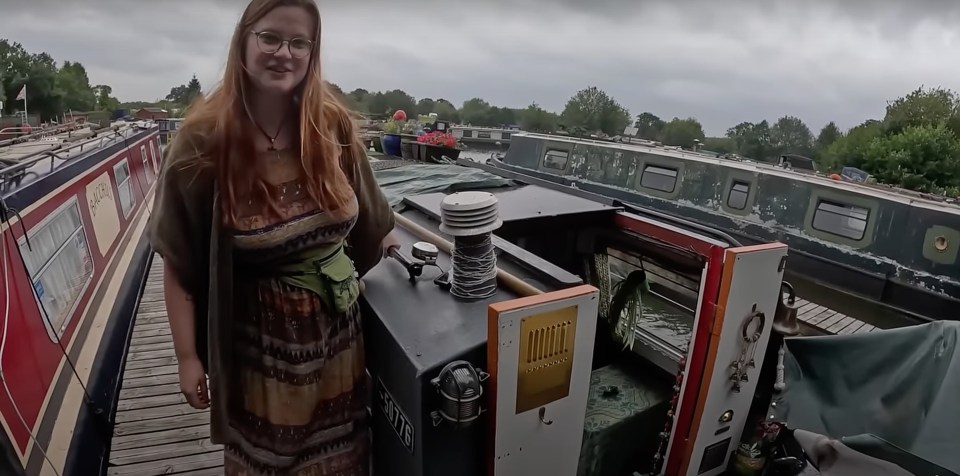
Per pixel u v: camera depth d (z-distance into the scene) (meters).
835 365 2.69
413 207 3.34
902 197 6.95
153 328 5.02
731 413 2.70
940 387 2.30
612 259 3.35
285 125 1.58
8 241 2.81
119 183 6.24
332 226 1.67
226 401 1.66
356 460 1.92
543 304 1.75
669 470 2.74
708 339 2.47
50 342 3.03
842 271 7.00
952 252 6.29
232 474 1.83
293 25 1.44
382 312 1.98
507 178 4.29
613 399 2.93
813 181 7.51
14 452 2.22
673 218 3.21
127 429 3.54
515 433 1.83
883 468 2.15
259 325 1.68
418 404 1.66
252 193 1.54
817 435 2.35
